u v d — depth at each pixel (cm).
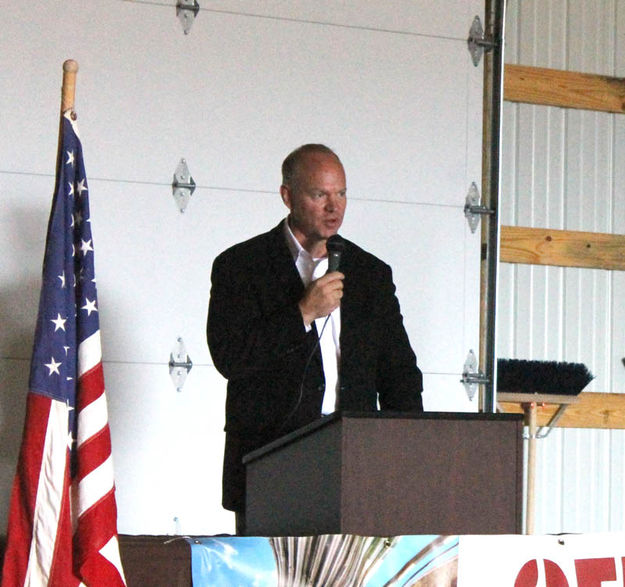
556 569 568
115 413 983
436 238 1073
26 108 980
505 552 563
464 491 574
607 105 1293
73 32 994
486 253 1084
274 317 696
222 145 1027
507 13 1275
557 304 1277
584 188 1289
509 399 1140
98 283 989
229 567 543
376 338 736
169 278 1005
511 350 1259
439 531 568
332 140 1052
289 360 710
